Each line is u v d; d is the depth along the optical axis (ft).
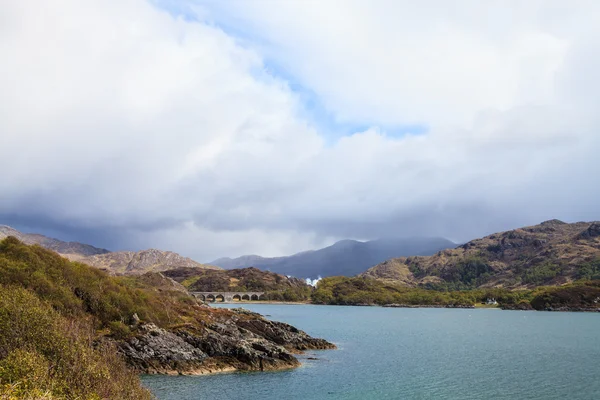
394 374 269.64
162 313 301.43
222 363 263.49
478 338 486.79
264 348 283.59
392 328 604.08
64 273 272.10
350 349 378.32
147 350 246.88
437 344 428.15
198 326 293.64
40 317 160.97
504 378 262.47
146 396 158.81
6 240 274.16
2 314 153.89
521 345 424.46
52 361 137.08
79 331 186.09
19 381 104.99
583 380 258.37
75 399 117.29
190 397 202.28
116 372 158.30
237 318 366.22
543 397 220.64
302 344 356.18
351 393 222.07
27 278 246.47
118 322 256.73
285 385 232.32
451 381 252.83
